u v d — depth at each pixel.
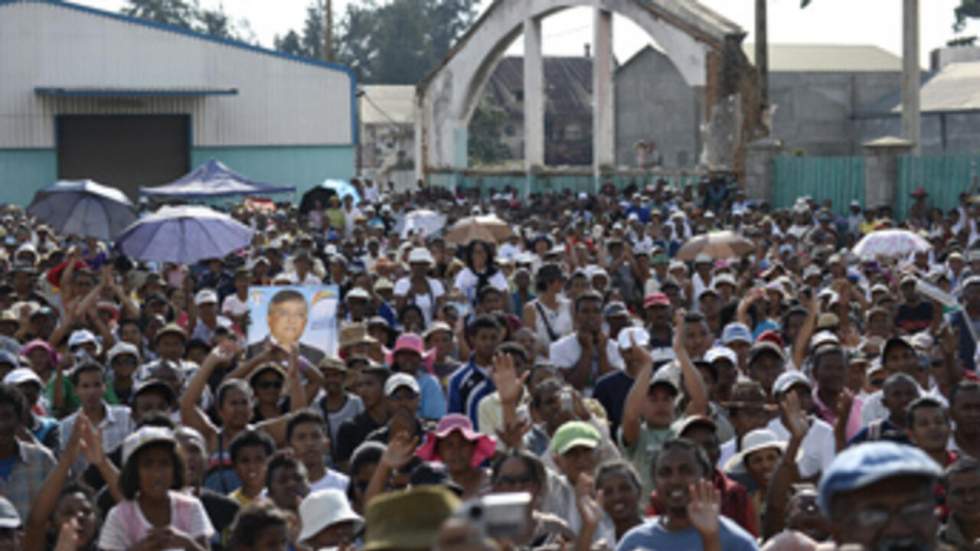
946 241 22.64
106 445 9.02
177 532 6.18
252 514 5.79
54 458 8.16
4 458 7.85
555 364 10.94
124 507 6.48
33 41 42.06
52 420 8.91
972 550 6.34
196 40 44.25
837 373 9.09
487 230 18.28
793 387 8.64
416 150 48.38
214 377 10.99
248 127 45.16
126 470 6.48
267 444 7.62
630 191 34.03
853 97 55.75
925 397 7.35
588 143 78.50
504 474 6.46
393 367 10.33
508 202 35.28
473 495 7.01
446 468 7.39
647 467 8.27
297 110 45.81
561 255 17.80
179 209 15.13
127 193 43.75
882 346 11.00
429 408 10.23
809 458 8.27
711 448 7.31
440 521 2.75
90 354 11.70
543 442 8.27
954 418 7.66
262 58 45.19
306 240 20.77
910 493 3.34
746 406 8.55
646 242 23.19
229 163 45.00
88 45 42.72
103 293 14.56
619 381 9.84
